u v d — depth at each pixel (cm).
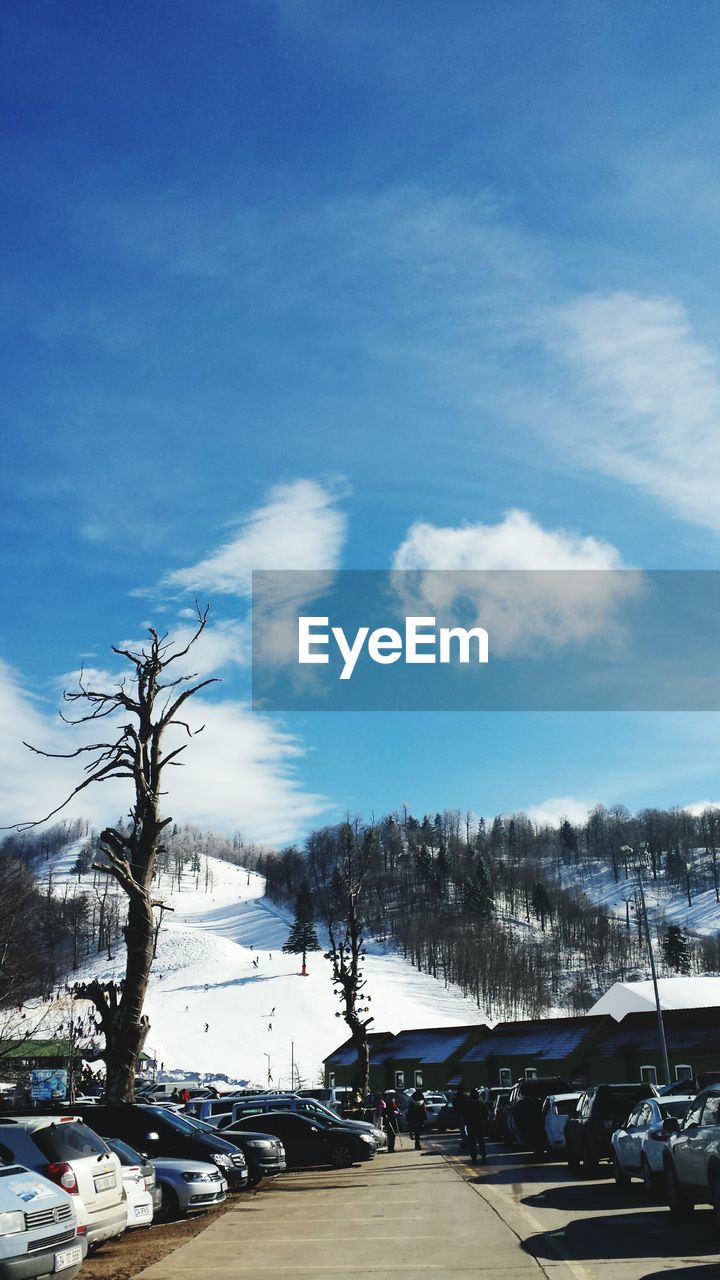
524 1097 3203
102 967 16250
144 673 2303
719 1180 1347
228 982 16675
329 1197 2180
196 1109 3619
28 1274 1062
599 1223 1557
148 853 2250
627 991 7694
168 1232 1716
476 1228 1591
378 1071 8200
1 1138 1322
